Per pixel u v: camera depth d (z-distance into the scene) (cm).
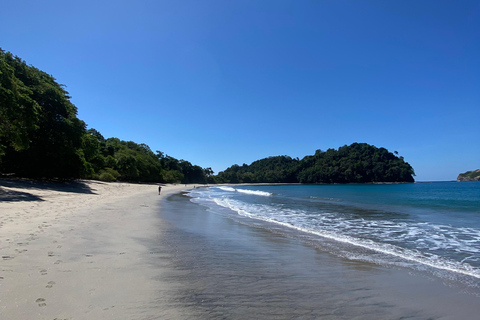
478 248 831
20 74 2588
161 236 917
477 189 6494
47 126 2752
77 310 362
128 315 358
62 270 511
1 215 1038
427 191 5684
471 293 486
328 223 1352
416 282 538
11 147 2553
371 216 1642
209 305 407
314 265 640
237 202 2812
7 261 538
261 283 512
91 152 3641
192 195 4159
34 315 340
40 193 2050
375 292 483
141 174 7775
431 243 900
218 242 867
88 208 1514
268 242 890
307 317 382
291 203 2683
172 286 475
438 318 395
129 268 555
